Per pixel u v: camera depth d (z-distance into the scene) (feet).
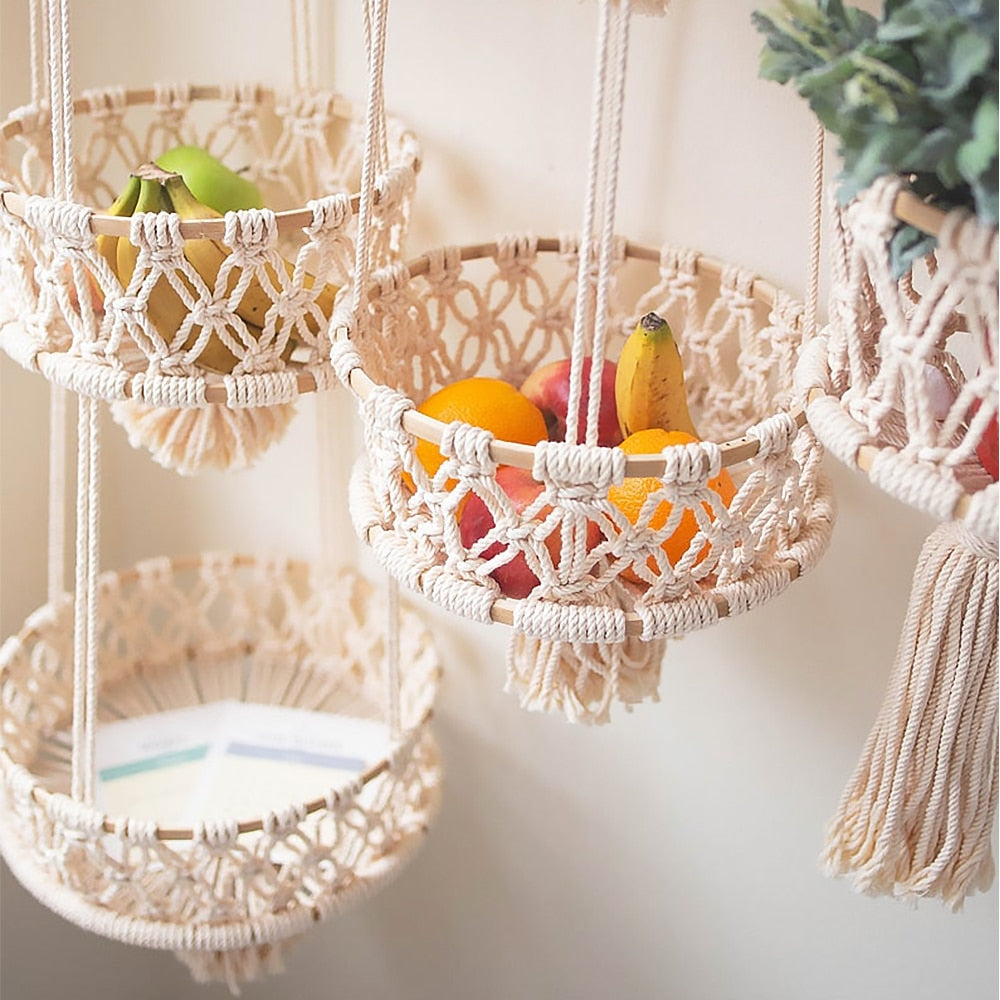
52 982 3.81
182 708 3.34
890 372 1.60
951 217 1.46
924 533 2.55
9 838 2.82
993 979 2.85
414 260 2.48
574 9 2.51
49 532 3.59
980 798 2.09
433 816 2.98
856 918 3.01
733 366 2.63
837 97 1.50
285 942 2.87
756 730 2.97
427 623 3.40
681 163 2.52
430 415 2.20
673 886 3.28
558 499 1.78
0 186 2.17
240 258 2.08
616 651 2.16
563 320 2.70
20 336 2.26
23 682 3.09
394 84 2.80
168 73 3.11
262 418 2.47
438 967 3.81
